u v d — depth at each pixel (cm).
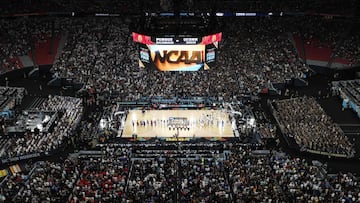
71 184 4478
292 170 4716
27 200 4172
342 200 4134
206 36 4588
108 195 4203
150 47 4641
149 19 4809
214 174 4616
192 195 4191
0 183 4700
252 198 4112
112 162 4959
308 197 4200
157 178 4562
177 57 4672
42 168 4881
